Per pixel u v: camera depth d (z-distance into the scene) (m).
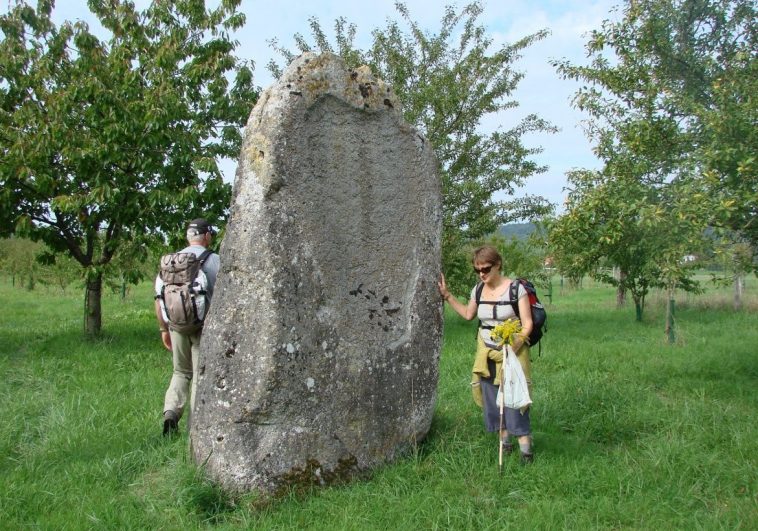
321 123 4.67
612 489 4.37
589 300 22.52
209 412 4.32
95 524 3.88
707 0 6.32
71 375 7.89
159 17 10.98
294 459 4.34
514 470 4.67
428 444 5.12
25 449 5.27
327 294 4.61
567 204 6.95
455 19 13.27
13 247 26.22
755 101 5.38
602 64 6.95
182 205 10.20
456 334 11.70
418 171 5.18
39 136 9.52
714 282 6.22
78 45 10.05
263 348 4.27
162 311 5.40
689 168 5.63
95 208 10.40
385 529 3.84
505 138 13.56
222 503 4.15
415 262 5.13
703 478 4.52
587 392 6.65
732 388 7.11
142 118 9.95
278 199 4.41
